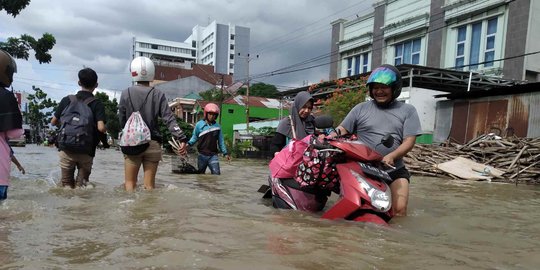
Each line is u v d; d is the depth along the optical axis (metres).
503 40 17.08
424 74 16.67
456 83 17.97
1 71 3.66
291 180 4.05
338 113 16.91
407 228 3.26
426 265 2.16
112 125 50.75
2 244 2.37
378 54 23.28
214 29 108.31
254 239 2.56
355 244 2.51
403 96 16.78
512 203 5.17
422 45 20.64
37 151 19.52
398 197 3.89
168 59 79.50
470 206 4.79
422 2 20.64
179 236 2.57
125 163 5.01
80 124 5.02
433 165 9.96
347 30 26.11
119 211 3.44
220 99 37.78
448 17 19.14
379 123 4.20
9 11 9.23
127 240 2.47
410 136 3.99
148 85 5.31
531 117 13.28
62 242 2.43
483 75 16.41
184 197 4.25
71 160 5.09
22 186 5.06
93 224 2.92
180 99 45.72
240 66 106.44
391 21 22.41
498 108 14.43
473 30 18.39
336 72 26.89
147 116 5.09
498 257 2.42
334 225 3.05
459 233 3.18
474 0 17.97
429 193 6.05
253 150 23.53
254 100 41.56
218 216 3.27
